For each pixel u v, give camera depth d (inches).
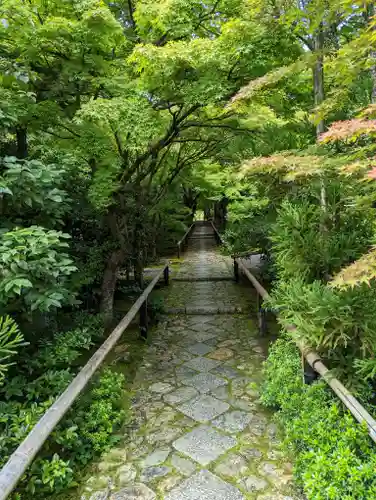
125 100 120.2
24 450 60.4
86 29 111.5
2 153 122.1
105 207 150.7
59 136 139.6
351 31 119.3
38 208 101.1
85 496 75.7
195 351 155.0
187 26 123.8
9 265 77.8
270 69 122.6
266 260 199.0
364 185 78.0
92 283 178.7
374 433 60.9
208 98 119.9
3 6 101.7
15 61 116.7
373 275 56.5
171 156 210.5
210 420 103.0
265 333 169.5
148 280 264.2
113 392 105.3
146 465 84.9
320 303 85.0
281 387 99.0
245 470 81.9
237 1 128.3
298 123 136.6
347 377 86.0
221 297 236.7
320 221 105.3
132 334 174.2
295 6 104.7
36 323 117.3
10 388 88.5
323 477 65.2
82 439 89.3
